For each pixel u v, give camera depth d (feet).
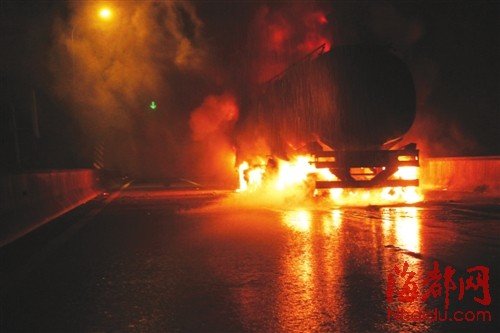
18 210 38.75
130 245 31.83
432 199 55.47
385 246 28.96
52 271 25.22
